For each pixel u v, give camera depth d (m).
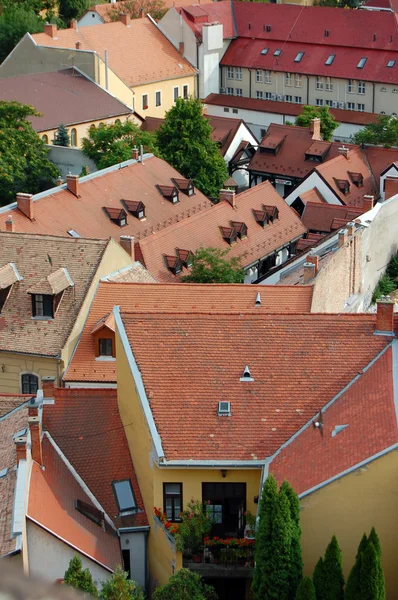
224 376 98.69
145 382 97.94
